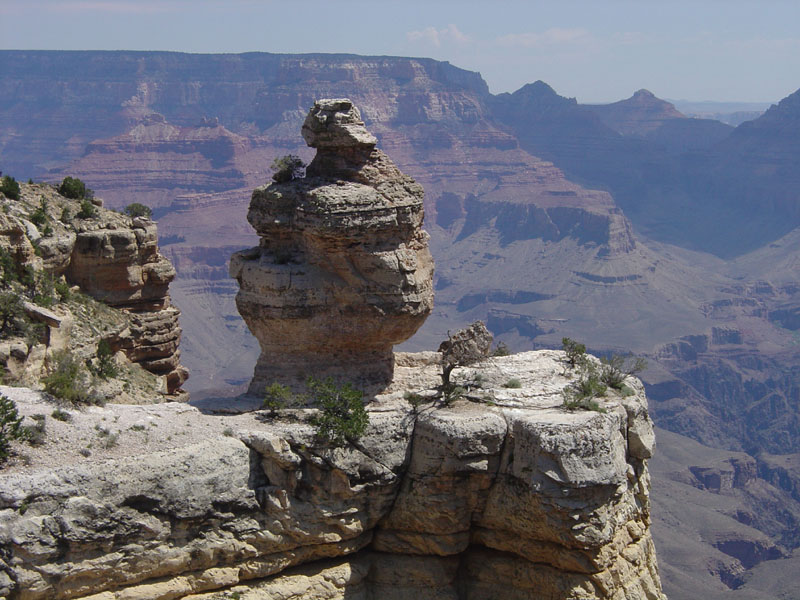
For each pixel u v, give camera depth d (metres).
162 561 38.28
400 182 45.41
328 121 45.00
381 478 42.91
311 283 44.38
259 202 45.41
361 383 45.78
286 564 41.72
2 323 46.25
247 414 42.94
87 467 36.84
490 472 42.72
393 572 43.97
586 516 40.78
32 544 35.34
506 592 43.62
